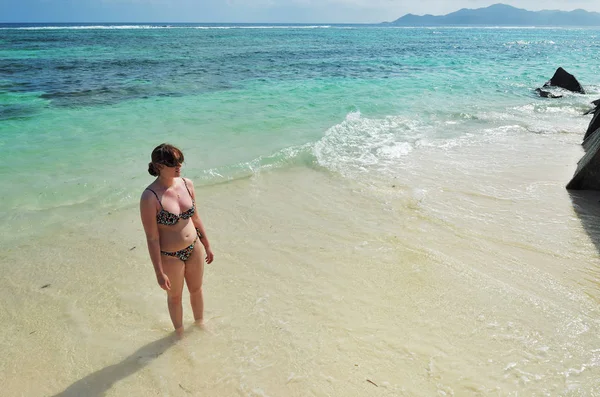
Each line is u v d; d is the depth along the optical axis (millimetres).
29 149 8312
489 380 3184
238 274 4609
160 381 3221
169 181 3240
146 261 4852
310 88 16375
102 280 4477
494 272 4609
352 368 3324
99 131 9672
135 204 6246
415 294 4246
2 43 38781
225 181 7145
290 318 3918
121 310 4031
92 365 3375
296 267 4746
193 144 8867
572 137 10109
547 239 5297
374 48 42656
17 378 3225
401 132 10320
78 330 3756
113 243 5203
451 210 6133
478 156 8602
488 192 6770
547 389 3092
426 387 3131
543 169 7836
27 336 3666
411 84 18031
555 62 29516
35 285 4355
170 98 13680
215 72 20312
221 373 3293
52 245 5113
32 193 6391
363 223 5773
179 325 3664
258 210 6152
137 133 9570
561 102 14703
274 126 10453
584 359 3381
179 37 56906
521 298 4160
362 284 4422
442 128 10844
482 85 18172
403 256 4938
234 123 10641
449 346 3541
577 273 4578
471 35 98375
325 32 97188
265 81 17922
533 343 3557
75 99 13070
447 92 16297
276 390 3123
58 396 3074
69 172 7223
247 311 4020
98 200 6273
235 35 68375
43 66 20969
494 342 3578
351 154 8578
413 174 7562
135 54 28844
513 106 13953
